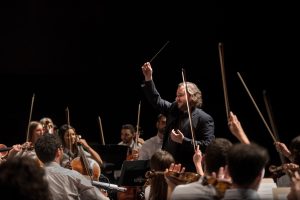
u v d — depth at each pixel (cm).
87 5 957
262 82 940
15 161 235
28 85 971
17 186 228
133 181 580
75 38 956
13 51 932
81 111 999
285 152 421
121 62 970
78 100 993
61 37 952
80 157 613
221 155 309
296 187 282
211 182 301
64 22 952
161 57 966
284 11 908
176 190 307
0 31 927
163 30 959
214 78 959
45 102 987
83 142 679
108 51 966
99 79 979
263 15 920
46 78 975
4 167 234
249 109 966
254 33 927
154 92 529
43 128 640
